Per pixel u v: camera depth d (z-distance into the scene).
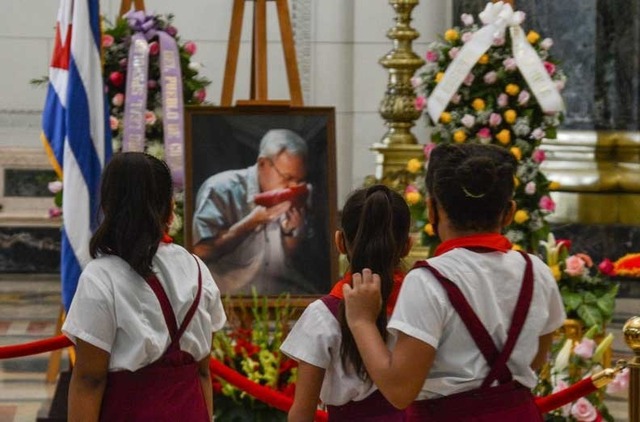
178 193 10.63
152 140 10.99
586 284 9.66
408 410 4.49
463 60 10.52
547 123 10.70
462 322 4.30
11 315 14.31
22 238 17.09
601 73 16.30
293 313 9.50
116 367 5.16
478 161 4.41
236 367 8.13
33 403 10.54
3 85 17.58
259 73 11.09
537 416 4.50
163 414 5.20
